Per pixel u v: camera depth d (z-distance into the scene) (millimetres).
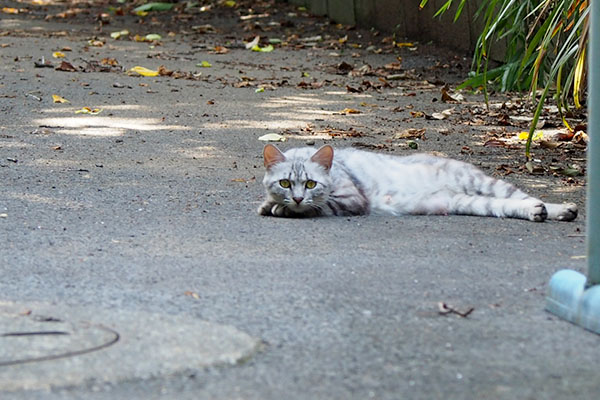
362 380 3789
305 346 4129
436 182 7039
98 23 18188
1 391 3586
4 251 5516
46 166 8031
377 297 4801
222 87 12539
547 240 6055
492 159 8914
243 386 3709
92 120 10102
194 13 19281
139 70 13180
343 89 12836
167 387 3674
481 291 4934
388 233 6223
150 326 4293
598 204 4395
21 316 4371
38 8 19719
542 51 7895
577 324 4449
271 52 15719
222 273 5180
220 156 8703
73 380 3688
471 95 12680
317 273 5207
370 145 9320
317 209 6723
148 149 8875
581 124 10180
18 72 12734
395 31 16891
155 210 6742
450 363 3975
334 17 18344
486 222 6609
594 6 4402
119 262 5359
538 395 3682
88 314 4438
